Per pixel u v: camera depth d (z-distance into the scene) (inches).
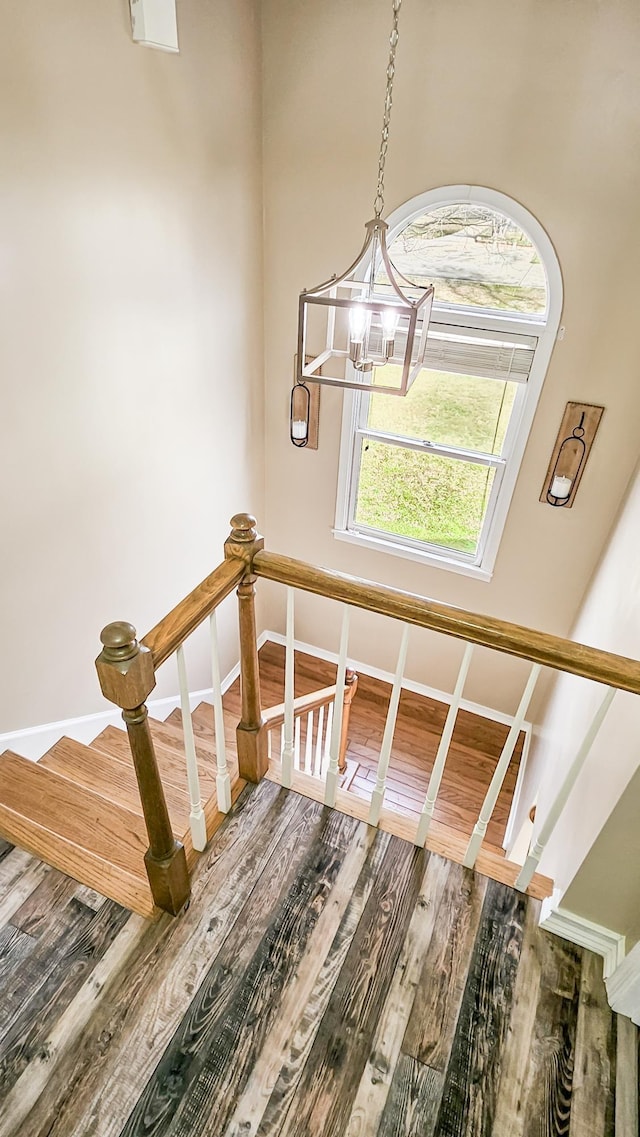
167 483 115.8
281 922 64.1
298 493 153.9
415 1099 52.9
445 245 112.9
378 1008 58.3
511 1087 54.1
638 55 84.9
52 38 68.0
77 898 64.9
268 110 109.8
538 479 125.0
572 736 92.0
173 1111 51.0
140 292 94.3
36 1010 56.1
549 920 65.0
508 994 60.0
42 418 83.0
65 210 76.8
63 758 99.1
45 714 99.9
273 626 180.2
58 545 92.9
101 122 77.9
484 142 99.1
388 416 134.9
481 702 159.3
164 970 59.5
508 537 134.3
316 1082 53.4
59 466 88.6
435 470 136.2
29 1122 49.8
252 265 122.4
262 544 61.8
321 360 83.2
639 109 88.3
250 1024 56.4
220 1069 53.5
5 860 68.3
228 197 108.3
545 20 86.9
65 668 101.7
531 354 113.7
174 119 90.0
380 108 102.7
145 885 67.0
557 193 98.5
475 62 93.5
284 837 72.0
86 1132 49.5
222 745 67.8
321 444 143.2
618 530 109.9
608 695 51.1
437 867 70.0
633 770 53.3
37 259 75.0
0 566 83.2
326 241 119.0
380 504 147.3
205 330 113.3
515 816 133.4
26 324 76.3
